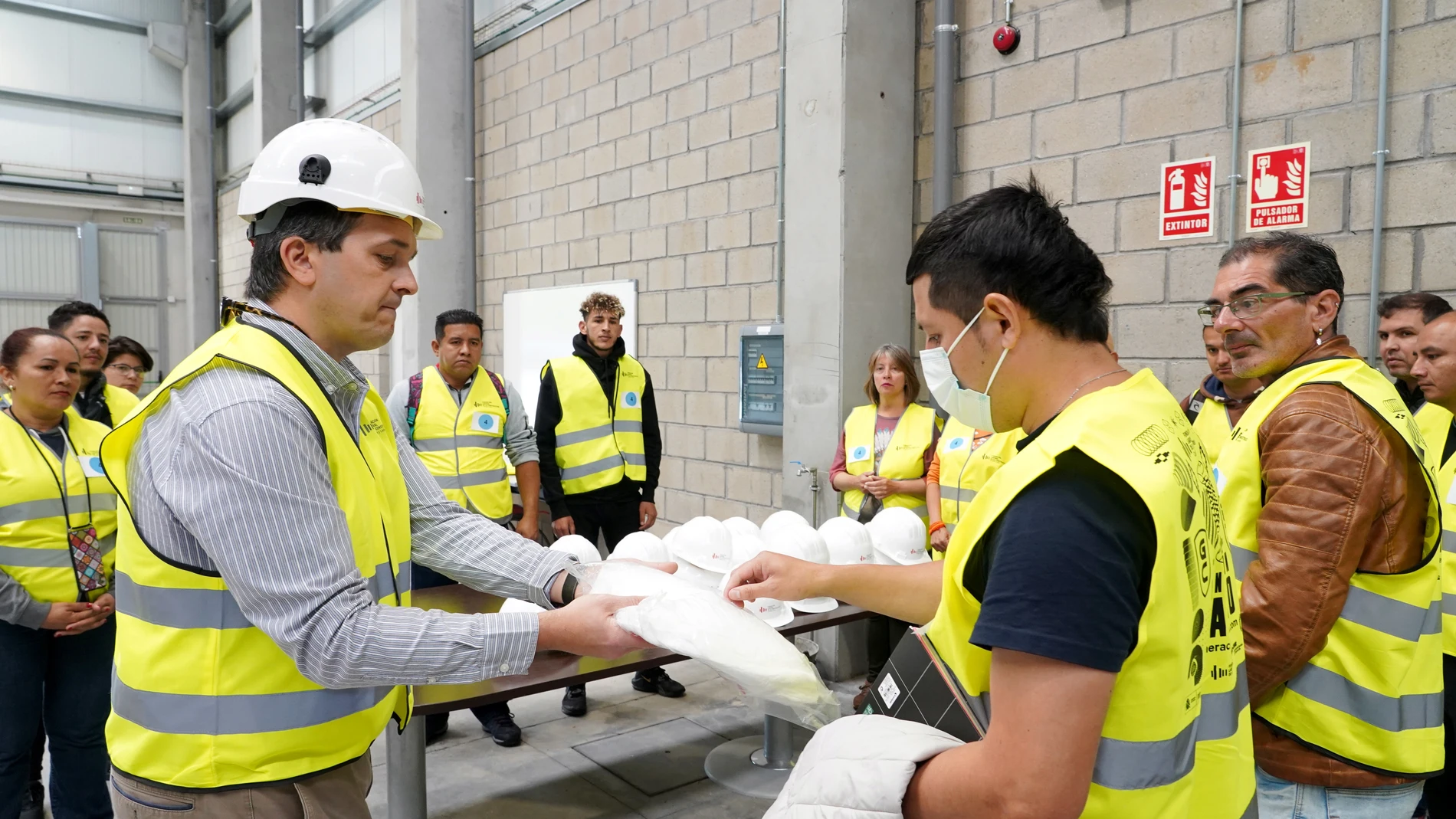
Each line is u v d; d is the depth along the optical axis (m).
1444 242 2.32
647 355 4.92
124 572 1.15
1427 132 2.34
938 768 0.80
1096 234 3.05
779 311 4.05
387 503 1.25
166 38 10.11
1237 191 2.70
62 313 2.68
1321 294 1.41
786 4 3.63
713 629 1.10
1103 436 0.75
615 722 3.16
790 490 3.74
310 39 8.38
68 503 2.18
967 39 3.41
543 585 1.39
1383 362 2.28
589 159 5.25
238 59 9.95
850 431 3.40
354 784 1.22
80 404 2.67
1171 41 2.83
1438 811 1.87
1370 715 1.27
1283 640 1.22
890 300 3.59
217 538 1.00
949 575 0.86
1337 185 2.50
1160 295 2.89
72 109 9.83
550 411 3.62
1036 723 0.70
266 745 1.11
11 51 9.40
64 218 9.93
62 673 2.17
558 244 5.57
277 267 1.15
